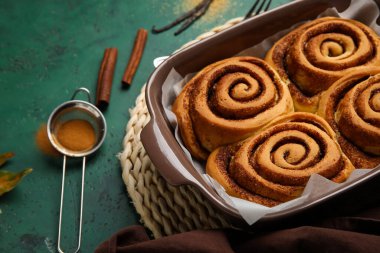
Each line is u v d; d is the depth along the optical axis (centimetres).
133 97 79
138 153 71
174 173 58
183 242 59
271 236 60
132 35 84
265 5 84
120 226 71
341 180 60
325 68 66
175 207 68
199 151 65
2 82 80
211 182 62
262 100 63
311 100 66
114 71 81
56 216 72
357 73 65
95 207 72
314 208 58
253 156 62
